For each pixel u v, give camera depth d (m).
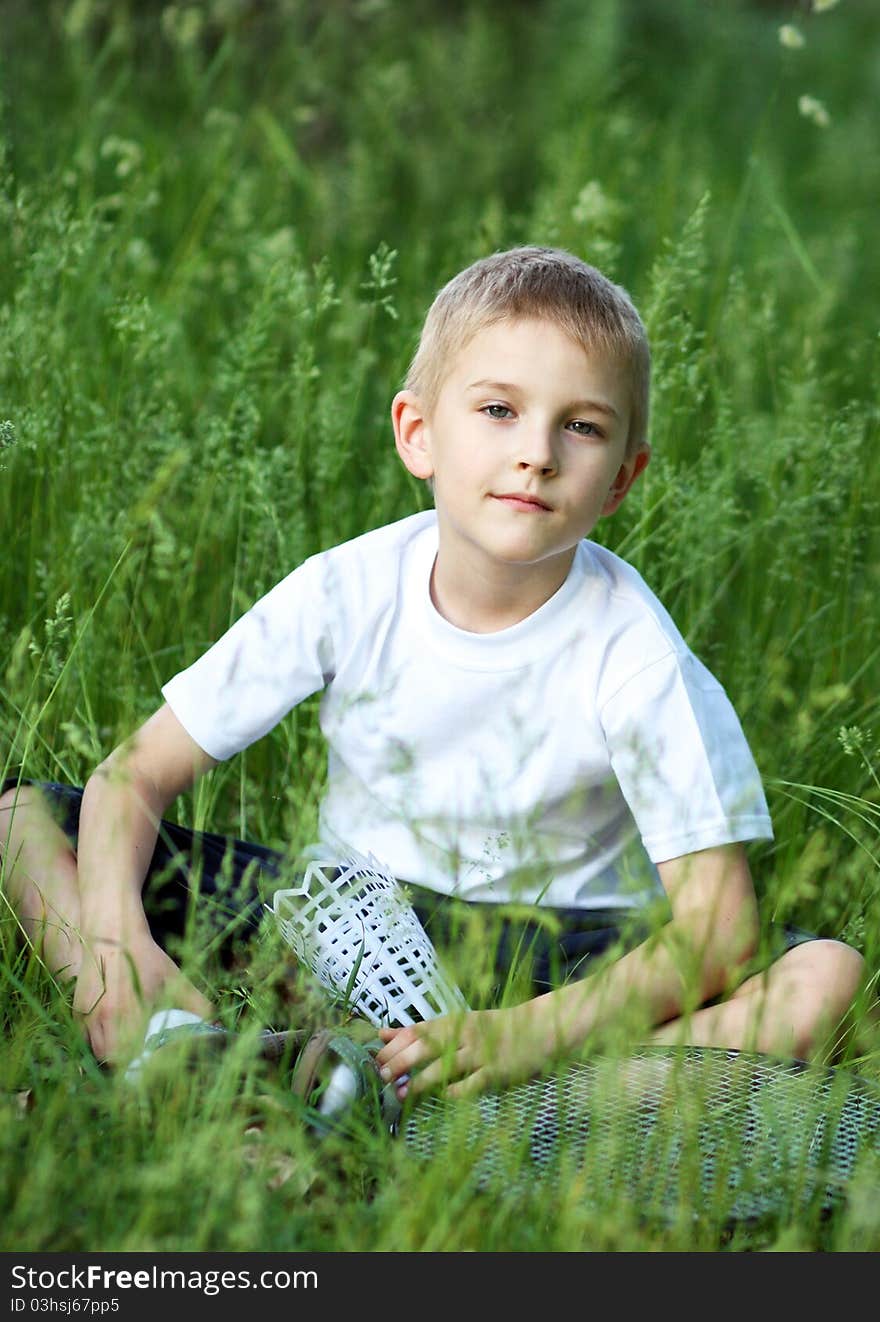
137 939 2.23
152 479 3.31
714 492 3.19
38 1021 2.07
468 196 5.68
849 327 4.75
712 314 4.05
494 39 6.75
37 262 3.43
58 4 5.61
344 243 4.99
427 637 2.40
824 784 2.89
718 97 7.61
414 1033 2.07
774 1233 1.82
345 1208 1.78
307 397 3.42
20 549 3.21
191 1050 1.92
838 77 8.43
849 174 6.73
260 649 2.47
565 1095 1.97
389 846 2.41
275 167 5.32
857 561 3.58
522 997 2.17
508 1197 1.79
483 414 2.28
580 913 2.41
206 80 5.32
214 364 4.01
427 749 2.40
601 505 2.31
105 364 3.69
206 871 2.47
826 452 3.42
